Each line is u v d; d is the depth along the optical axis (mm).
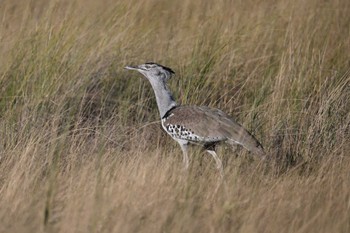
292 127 18000
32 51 19688
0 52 19891
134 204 13172
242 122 18594
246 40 22516
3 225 12625
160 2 23844
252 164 16062
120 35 21406
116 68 20625
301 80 20109
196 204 13375
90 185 13930
